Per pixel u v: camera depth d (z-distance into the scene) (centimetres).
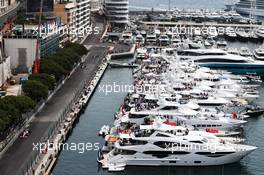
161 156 15762
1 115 15862
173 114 18525
